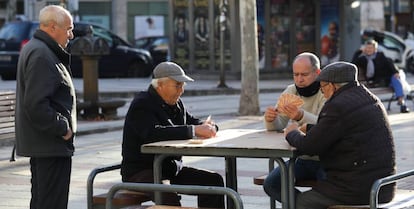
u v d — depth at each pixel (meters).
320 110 8.22
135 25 52.84
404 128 17.78
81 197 11.08
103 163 13.76
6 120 13.54
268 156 7.36
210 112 21.36
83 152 14.96
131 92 26.64
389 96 24.34
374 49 21.23
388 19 51.94
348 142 7.36
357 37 33.31
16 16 46.53
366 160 7.36
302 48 32.53
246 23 20.41
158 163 7.82
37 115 7.76
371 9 53.31
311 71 8.77
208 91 26.95
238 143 7.72
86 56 19.56
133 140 8.38
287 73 32.25
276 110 8.65
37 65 7.79
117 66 34.34
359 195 7.38
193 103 24.03
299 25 32.41
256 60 20.61
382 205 7.45
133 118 8.32
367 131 7.36
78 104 19.36
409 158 13.70
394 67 21.17
